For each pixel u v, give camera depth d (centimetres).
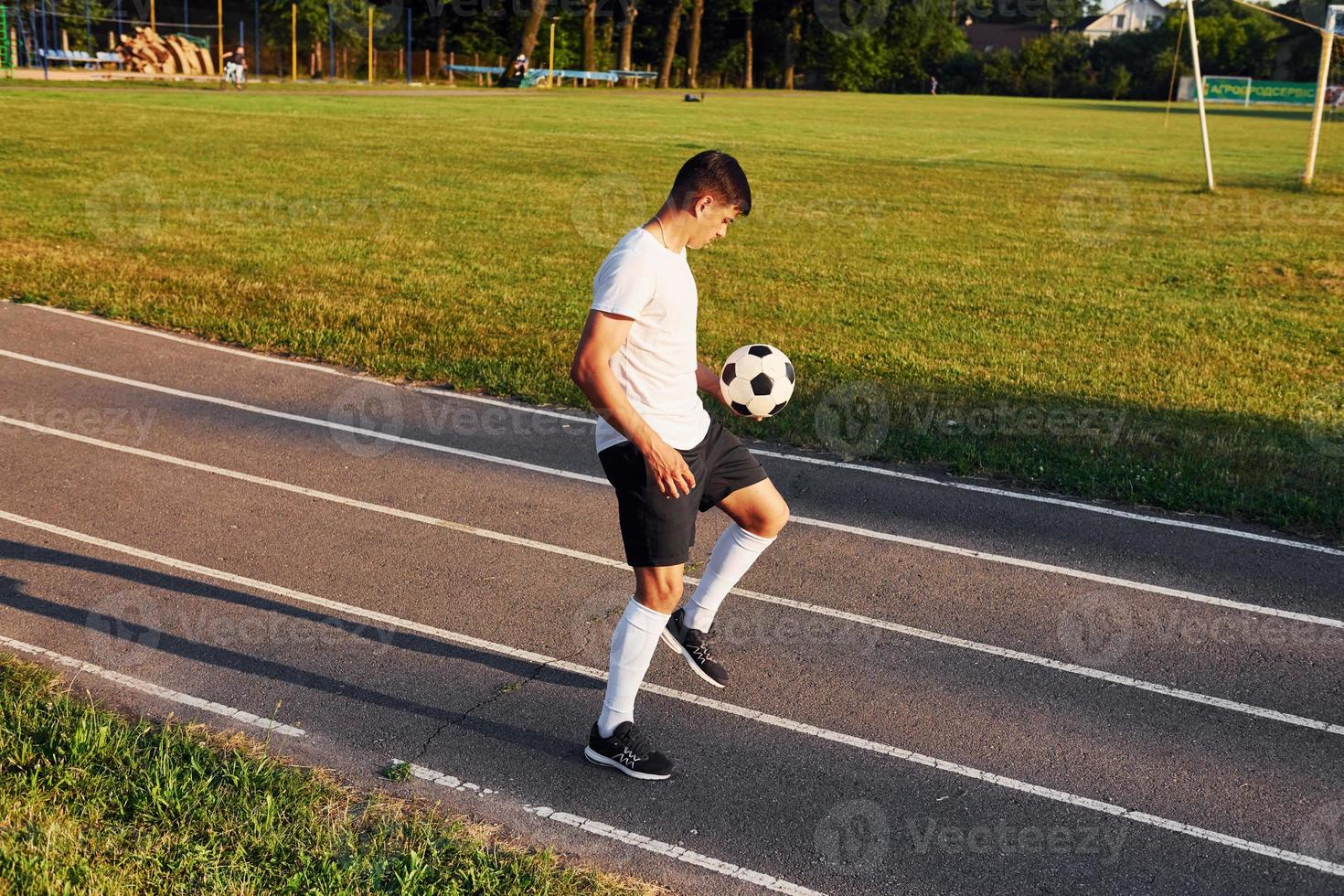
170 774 346
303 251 1222
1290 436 744
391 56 5028
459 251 1267
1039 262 1330
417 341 903
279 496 612
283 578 516
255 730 392
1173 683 448
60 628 457
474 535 572
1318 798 377
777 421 742
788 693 431
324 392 794
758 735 403
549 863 325
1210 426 758
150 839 317
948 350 934
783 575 533
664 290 344
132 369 824
